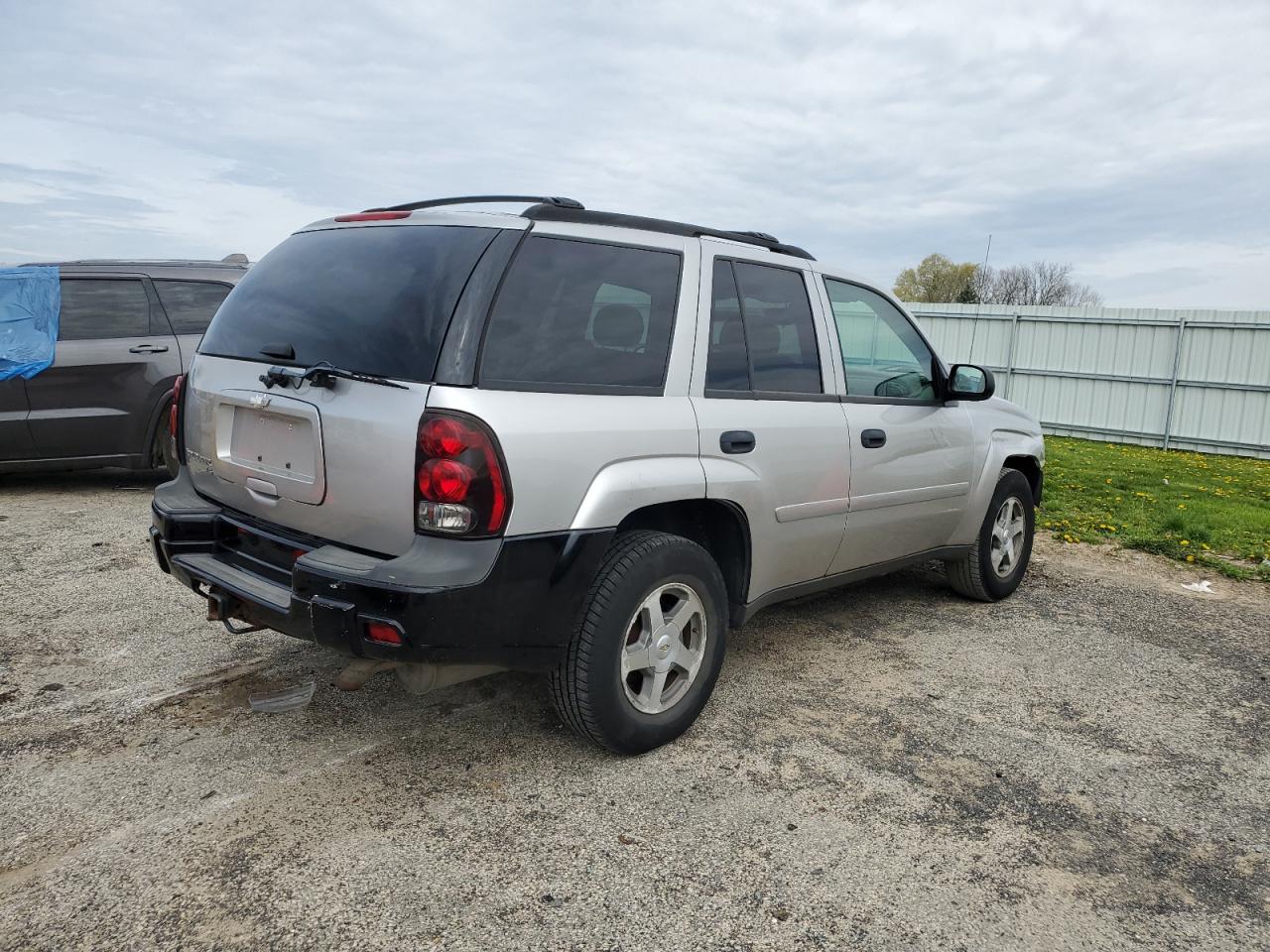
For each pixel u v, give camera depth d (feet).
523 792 9.23
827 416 12.10
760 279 11.68
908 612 16.22
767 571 11.56
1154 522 26.37
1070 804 9.60
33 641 12.84
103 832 8.23
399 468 8.16
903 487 13.61
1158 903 7.95
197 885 7.52
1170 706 12.43
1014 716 11.81
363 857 8.00
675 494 9.76
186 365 22.95
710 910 7.52
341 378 8.61
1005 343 64.95
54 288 21.75
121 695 11.16
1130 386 59.72
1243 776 10.43
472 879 7.77
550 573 8.64
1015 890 8.04
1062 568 20.39
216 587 9.37
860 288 13.57
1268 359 54.60
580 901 7.54
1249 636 15.89
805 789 9.58
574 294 9.30
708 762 10.09
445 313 8.42
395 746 10.10
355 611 8.02
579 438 8.85
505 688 11.82
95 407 21.97
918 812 9.25
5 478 25.12
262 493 9.50
